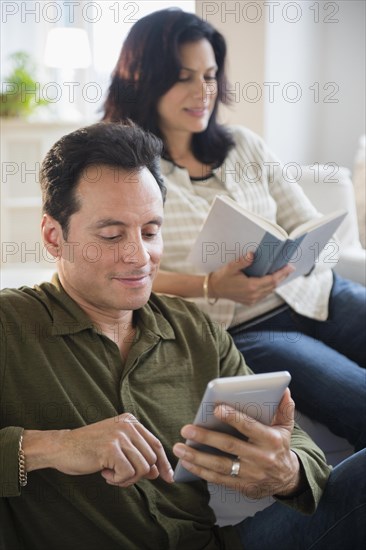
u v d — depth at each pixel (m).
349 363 2.04
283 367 2.04
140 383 1.34
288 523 1.28
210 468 1.16
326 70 3.93
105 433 1.15
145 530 1.27
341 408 1.94
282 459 1.17
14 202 4.70
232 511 1.63
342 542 1.23
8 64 4.95
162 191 1.40
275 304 2.23
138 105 2.23
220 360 1.47
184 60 2.17
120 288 1.31
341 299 2.30
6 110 4.64
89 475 1.24
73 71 5.01
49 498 1.24
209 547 1.33
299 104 3.80
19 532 1.26
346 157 4.05
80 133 1.32
